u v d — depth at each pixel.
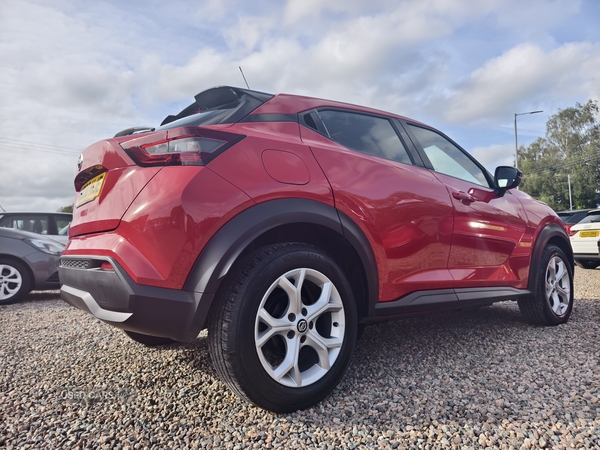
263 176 1.87
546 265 3.37
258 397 1.71
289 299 1.84
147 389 2.13
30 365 2.57
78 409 1.91
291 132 2.17
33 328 3.66
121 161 1.87
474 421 1.70
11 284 5.52
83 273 1.88
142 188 1.76
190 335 1.69
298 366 1.90
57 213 6.96
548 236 3.44
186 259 1.67
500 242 3.02
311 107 2.39
